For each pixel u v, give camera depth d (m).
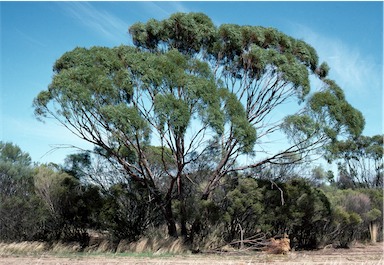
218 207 20.66
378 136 44.12
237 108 17.73
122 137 19.52
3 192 21.05
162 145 19.36
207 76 18.89
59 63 19.59
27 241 19.88
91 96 17.61
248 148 17.48
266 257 17.14
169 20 21.19
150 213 21.98
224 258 17.08
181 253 18.84
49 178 21.91
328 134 18.48
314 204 22.08
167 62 17.92
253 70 20.97
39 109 19.33
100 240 21.83
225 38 21.30
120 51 20.25
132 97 18.36
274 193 21.61
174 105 16.64
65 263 14.37
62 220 21.59
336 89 21.20
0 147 23.11
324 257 17.98
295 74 19.42
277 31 21.42
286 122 18.34
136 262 14.90
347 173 45.34
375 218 26.77
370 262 15.38
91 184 22.45
